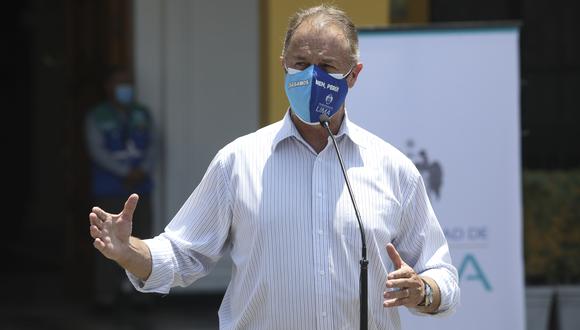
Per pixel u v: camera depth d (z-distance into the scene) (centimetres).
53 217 3278
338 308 774
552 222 1822
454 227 1365
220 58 2281
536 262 1812
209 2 2273
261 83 1767
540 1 2183
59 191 3144
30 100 3675
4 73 3716
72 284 2453
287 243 777
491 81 1355
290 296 774
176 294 2292
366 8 1650
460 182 1362
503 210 1364
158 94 2267
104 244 749
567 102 2191
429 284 775
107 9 2233
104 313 2222
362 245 767
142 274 780
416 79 1352
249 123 2295
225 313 820
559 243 1816
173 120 2270
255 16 2289
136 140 2155
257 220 780
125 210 754
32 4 3453
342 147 802
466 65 1354
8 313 2302
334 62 775
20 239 3531
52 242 3247
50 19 3241
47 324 2166
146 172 2162
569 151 2191
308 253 774
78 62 2419
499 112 1357
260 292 782
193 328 2081
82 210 2336
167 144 2267
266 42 1677
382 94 1351
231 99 2289
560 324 1747
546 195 1822
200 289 2291
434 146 1355
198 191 812
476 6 2153
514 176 1362
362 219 780
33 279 2831
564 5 2184
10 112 3712
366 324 762
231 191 796
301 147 795
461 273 1368
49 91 3309
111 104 2159
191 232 808
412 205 814
